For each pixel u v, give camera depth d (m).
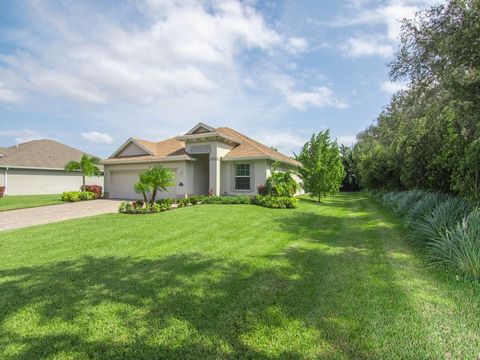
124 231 8.17
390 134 18.70
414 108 8.99
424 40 6.99
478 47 5.70
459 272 4.46
